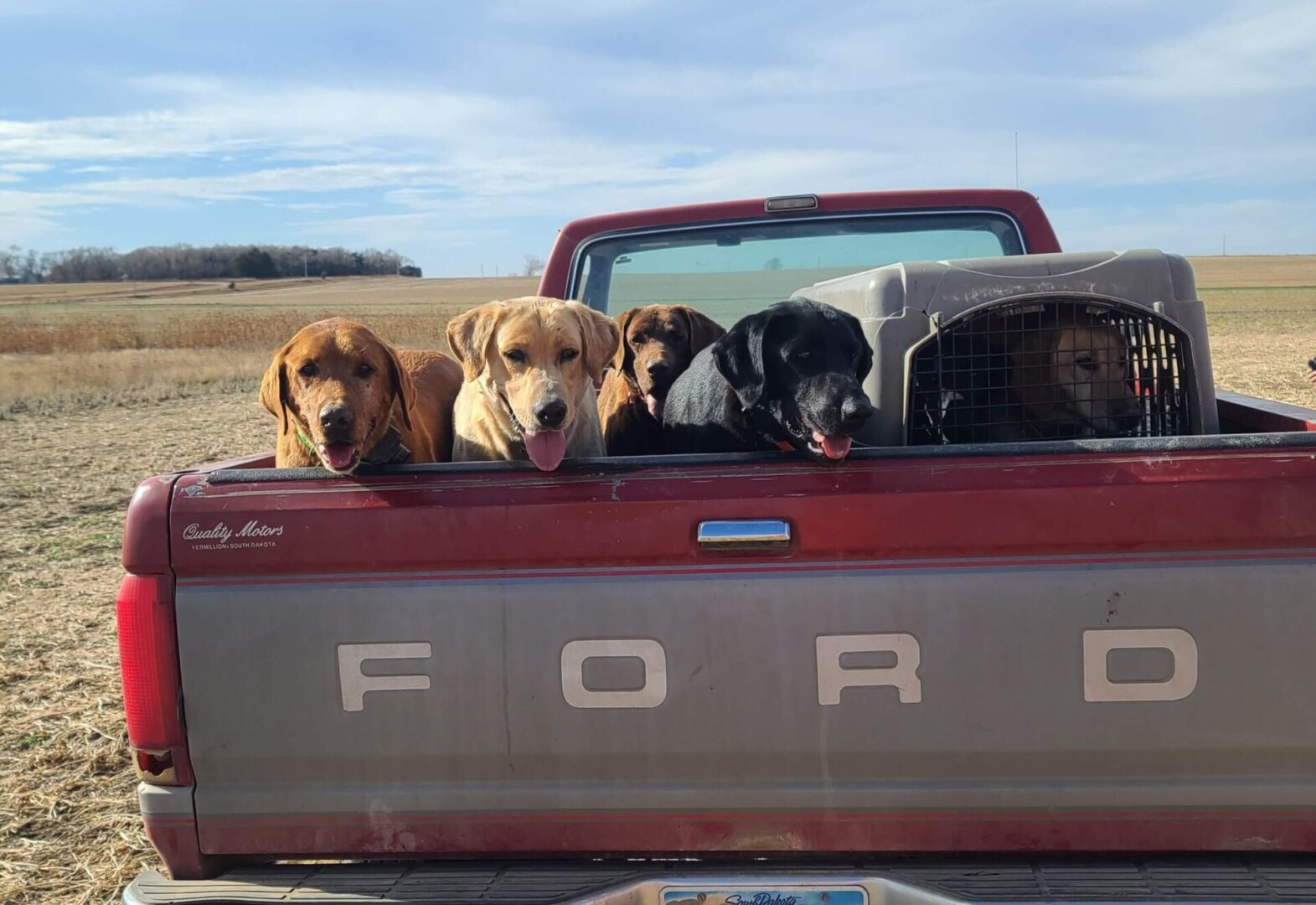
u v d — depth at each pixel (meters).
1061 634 2.38
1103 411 3.02
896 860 2.49
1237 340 35.59
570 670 2.46
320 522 2.49
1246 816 2.39
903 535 2.40
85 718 5.57
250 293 108.06
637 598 2.44
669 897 2.37
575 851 2.53
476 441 3.70
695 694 2.45
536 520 2.45
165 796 2.57
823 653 2.42
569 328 3.44
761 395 3.02
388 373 3.19
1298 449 2.36
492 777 2.52
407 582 2.48
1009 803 2.42
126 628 2.52
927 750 2.42
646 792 2.49
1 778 4.87
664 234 4.90
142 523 2.52
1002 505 2.38
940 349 2.91
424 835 2.54
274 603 2.50
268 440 17.17
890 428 3.01
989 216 4.75
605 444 5.09
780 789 2.46
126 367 31.45
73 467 14.45
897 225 4.81
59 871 4.04
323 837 2.56
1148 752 2.38
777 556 2.43
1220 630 2.35
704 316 4.91
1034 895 2.26
